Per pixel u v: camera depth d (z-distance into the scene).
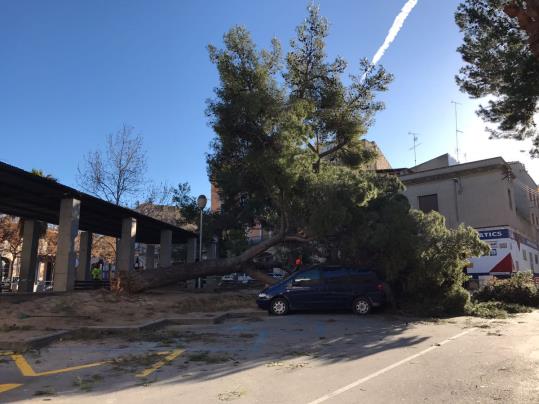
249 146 21.33
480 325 14.30
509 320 15.85
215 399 6.27
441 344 10.79
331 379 7.39
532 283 22.34
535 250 43.50
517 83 14.09
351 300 17.11
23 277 25.41
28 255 25.69
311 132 20.50
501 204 35.81
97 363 8.60
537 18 8.00
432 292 18.28
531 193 45.38
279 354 9.59
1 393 6.56
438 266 17.78
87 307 15.40
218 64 22.94
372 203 19.39
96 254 47.59
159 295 20.91
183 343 10.91
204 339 11.51
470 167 37.25
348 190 17.88
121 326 12.61
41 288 36.41
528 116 15.58
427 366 8.34
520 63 13.63
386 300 17.36
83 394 6.52
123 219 25.52
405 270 18.55
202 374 7.74
